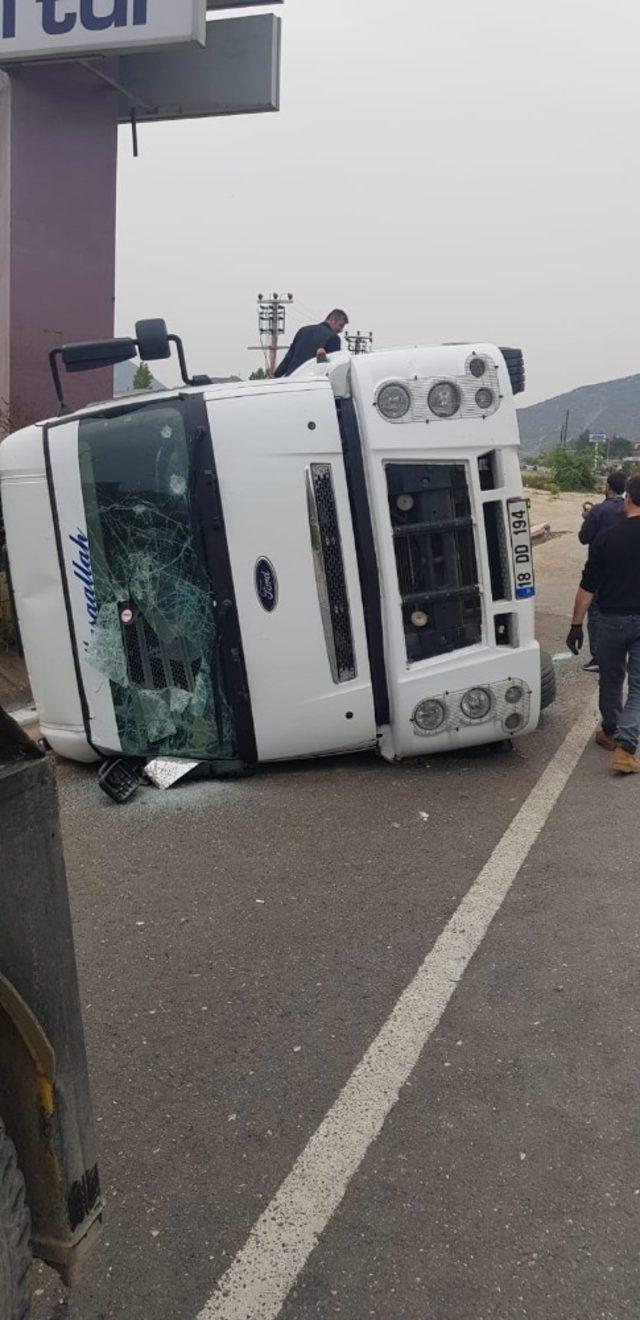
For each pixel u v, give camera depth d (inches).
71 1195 75.9
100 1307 89.9
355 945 152.3
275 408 215.0
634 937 152.9
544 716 287.1
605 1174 103.8
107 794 220.8
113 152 396.8
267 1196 102.1
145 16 354.3
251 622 219.1
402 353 219.3
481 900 166.1
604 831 196.4
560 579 619.5
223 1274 93.0
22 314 382.9
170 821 206.2
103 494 219.5
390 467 218.4
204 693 224.2
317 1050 126.3
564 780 227.6
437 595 223.6
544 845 189.6
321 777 232.4
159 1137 111.3
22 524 227.5
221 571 217.5
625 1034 127.9
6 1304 66.8
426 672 223.8
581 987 139.0
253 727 224.5
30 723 269.1
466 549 225.6
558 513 1157.1
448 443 218.4
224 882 176.1
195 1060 125.0
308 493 214.7
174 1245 96.3
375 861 183.3
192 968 146.8
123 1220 99.5
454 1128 111.3
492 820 202.8
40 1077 72.1
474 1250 94.6
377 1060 123.7
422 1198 101.2
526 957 147.5
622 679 246.7
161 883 176.2
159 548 219.0
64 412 248.5
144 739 228.8
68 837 198.8
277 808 212.2
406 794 219.3
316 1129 111.8
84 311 398.3
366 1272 92.6
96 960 149.9
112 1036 130.6
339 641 221.8
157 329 233.5
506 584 227.0
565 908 163.0
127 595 222.2
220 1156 108.0
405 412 215.8
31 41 362.0
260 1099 117.3
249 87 407.5
